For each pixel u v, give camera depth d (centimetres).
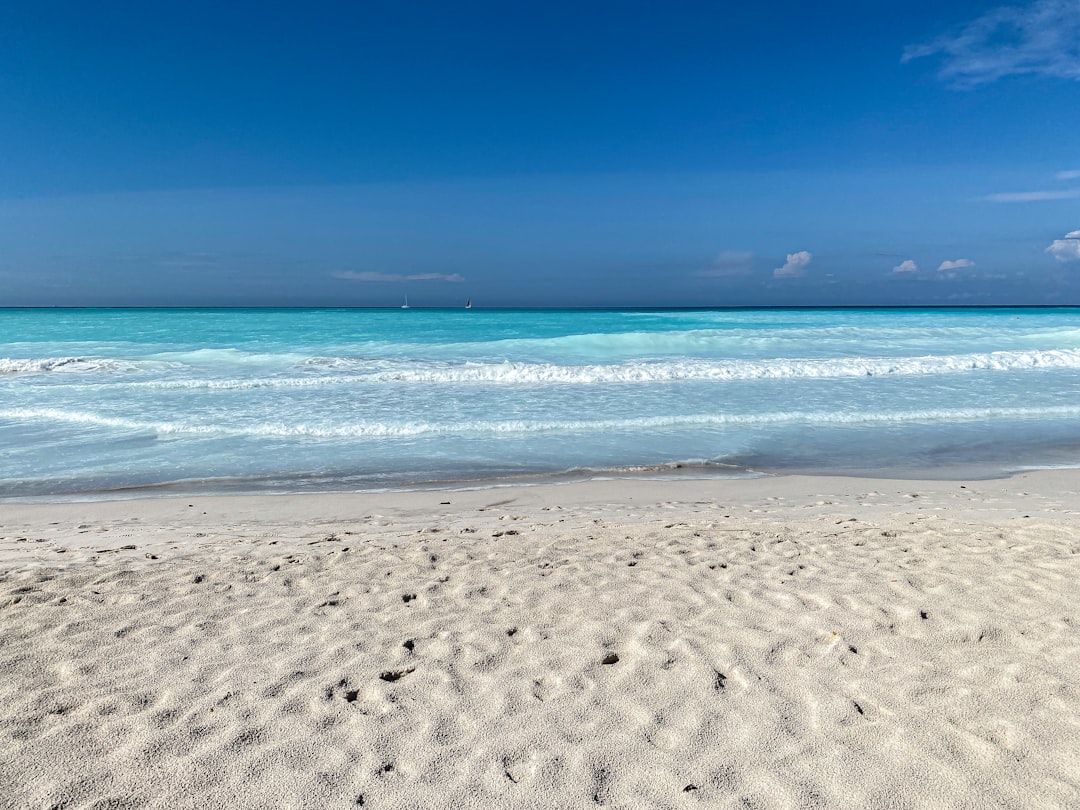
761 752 281
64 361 1839
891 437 1098
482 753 284
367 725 306
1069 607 414
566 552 566
